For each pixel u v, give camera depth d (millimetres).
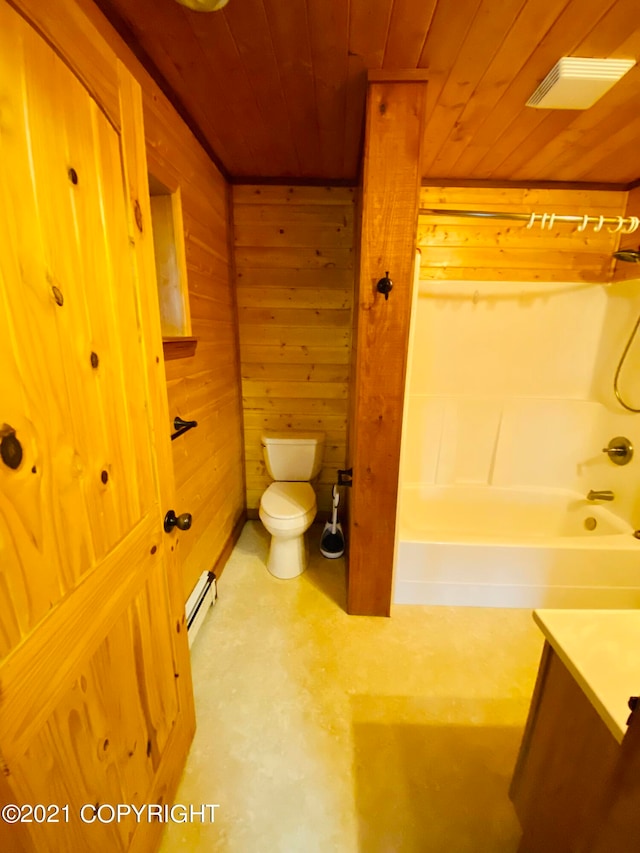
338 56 1159
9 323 482
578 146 1715
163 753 1012
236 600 1924
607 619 843
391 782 1149
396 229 1353
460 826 1048
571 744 767
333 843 1008
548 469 2480
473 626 1761
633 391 2084
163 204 1451
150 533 911
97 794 700
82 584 643
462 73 1219
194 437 1686
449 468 2541
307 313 2383
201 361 1764
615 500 2143
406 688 1455
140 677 875
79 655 639
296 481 2395
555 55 1129
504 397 2455
